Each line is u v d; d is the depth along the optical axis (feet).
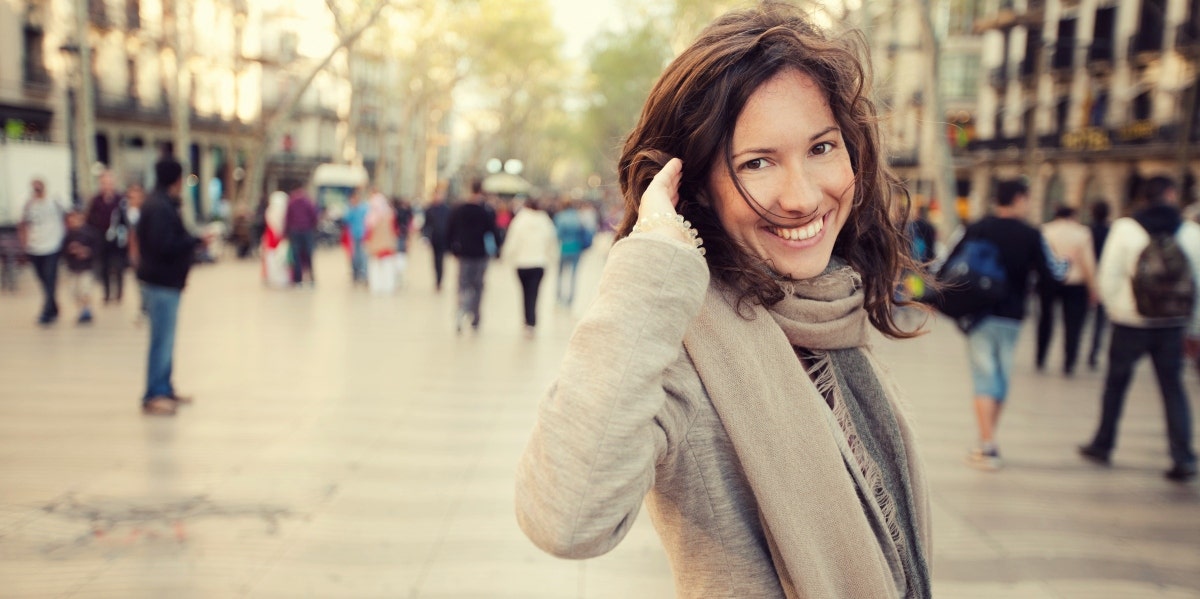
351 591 10.80
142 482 14.78
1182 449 16.30
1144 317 16.57
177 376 23.93
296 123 156.25
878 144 4.12
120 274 39.70
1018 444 18.84
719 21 3.69
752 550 3.34
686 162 3.56
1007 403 23.44
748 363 3.34
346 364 26.35
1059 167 92.43
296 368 25.52
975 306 16.57
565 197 43.42
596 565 11.71
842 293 3.85
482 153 199.72
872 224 4.43
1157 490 15.75
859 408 3.94
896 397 4.30
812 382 3.73
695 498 3.32
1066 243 27.45
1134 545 13.00
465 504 13.97
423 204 124.36
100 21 98.02
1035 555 12.51
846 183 3.62
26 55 83.61
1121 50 85.56
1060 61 93.30
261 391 22.21
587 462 2.92
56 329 31.58
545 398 3.20
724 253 3.49
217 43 127.24
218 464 15.88
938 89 46.85
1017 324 16.97
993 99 105.81
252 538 12.39
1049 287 27.09
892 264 4.50
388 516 13.37
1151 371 29.17
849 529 3.38
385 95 142.61
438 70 135.13
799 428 3.38
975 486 15.74
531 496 3.03
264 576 11.15
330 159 165.17
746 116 3.42
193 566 11.41
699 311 3.27
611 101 174.50
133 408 20.01
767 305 3.49
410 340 31.50
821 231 3.62
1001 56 103.91
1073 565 12.19
